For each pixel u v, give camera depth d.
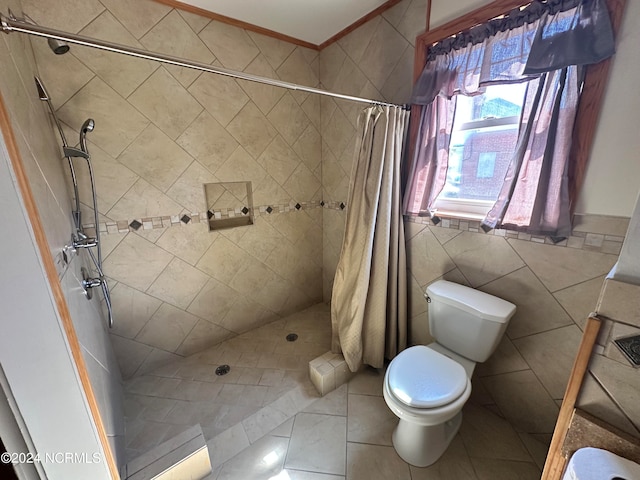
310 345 2.10
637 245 0.58
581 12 0.92
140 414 1.51
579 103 0.99
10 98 0.67
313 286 2.64
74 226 1.26
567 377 1.19
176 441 1.18
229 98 1.79
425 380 1.18
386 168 1.50
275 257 2.30
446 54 1.34
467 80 1.27
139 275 1.70
